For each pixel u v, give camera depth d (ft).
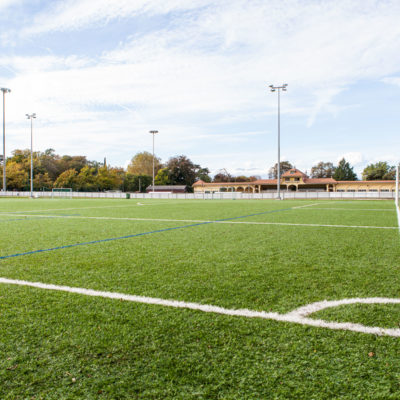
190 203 85.40
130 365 6.10
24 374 5.84
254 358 6.30
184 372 5.86
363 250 17.29
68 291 10.37
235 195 149.89
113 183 235.20
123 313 8.50
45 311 8.65
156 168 298.15
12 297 9.77
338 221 33.73
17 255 16.14
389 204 76.64
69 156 295.48
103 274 12.43
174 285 10.97
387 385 5.45
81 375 5.81
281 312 8.54
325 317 8.20
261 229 26.91
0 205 71.72
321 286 10.80
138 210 53.93
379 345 6.75
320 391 5.31
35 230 26.35
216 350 6.60
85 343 6.91
